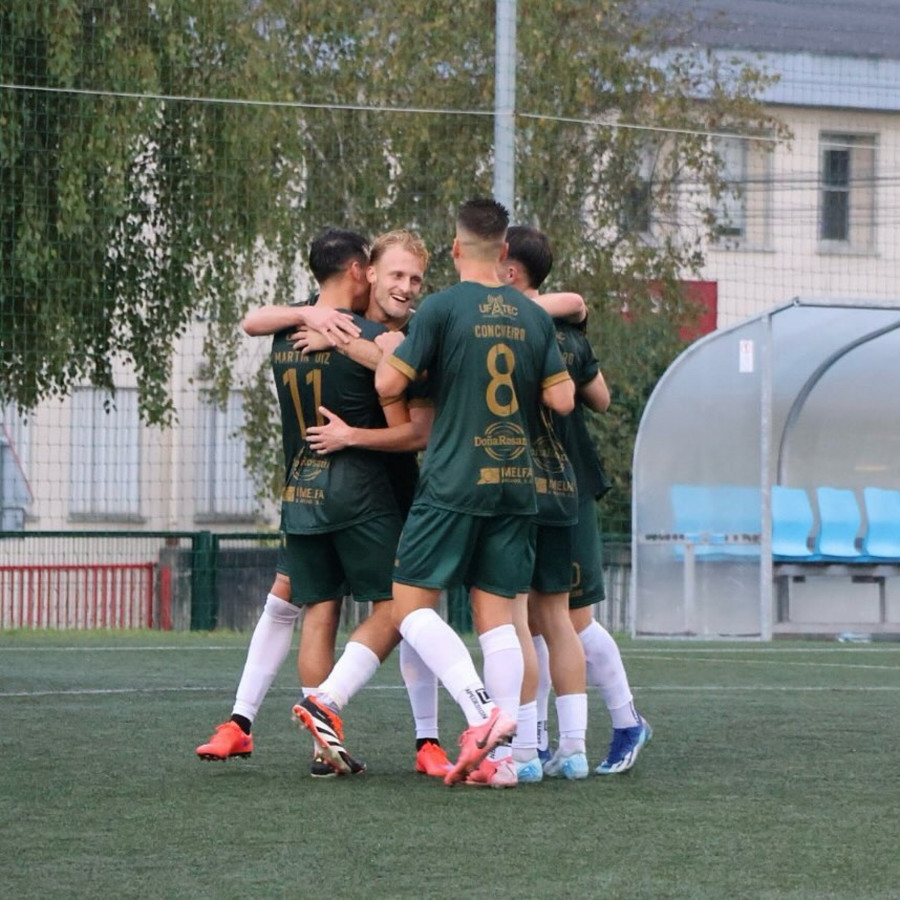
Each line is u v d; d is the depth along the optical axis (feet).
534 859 40.27
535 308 52.90
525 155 149.48
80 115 132.57
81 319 134.31
